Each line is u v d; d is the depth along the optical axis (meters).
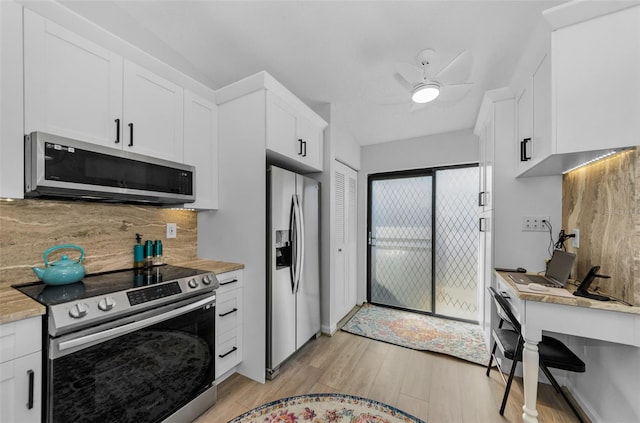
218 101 2.16
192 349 1.58
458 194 3.29
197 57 2.06
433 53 1.87
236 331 1.99
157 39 1.86
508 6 1.49
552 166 1.72
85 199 1.58
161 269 1.83
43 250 1.47
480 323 2.90
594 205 1.58
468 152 3.16
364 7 1.56
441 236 3.36
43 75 1.25
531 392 1.47
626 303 1.29
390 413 1.64
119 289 1.30
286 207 2.15
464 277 3.22
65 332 1.06
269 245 2.00
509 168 2.15
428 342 2.59
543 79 1.54
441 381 1.97
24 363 1.00
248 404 1.72
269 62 2.11
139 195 1.56
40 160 1.17
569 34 1.32
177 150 1.86
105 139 1.47
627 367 1.30
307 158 2.48
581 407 1.66
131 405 1.29
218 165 2.18
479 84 2.28
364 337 2.71
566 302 1.36
